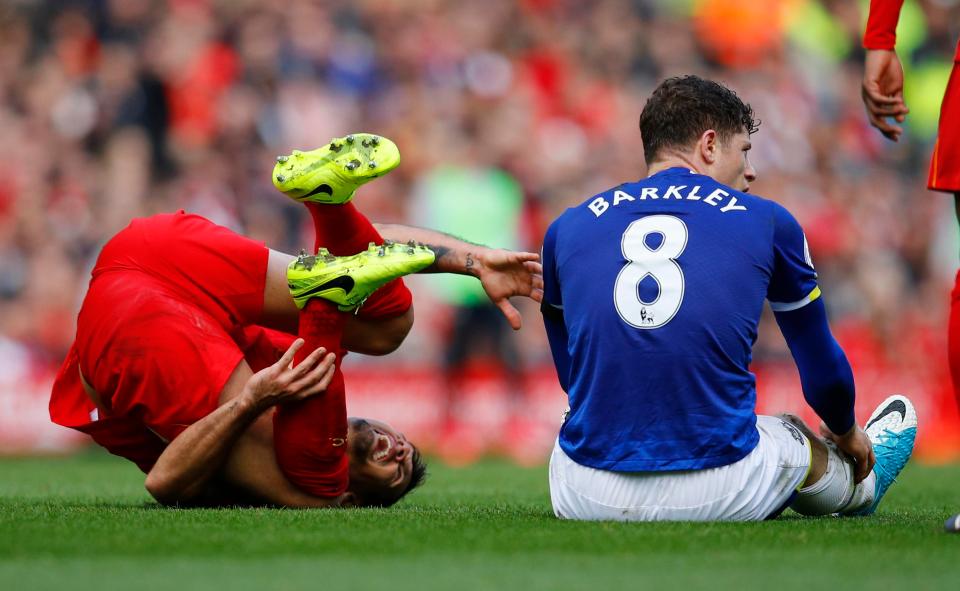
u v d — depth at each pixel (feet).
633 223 43.11
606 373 42.24
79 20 162.91
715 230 42.45
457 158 159.84
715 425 41.65
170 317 49.90
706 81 46.47
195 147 153.99
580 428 43.29
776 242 43.01
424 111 165.99
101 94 155.43
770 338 142.41
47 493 65.67
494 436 130.41
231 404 47.93
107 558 34.65
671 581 31.24
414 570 32.81
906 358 149.89
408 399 128.36
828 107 194.29
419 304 140.26
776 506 43.52
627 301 42.09
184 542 37.22
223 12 164.96
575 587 30.35
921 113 192.44
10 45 161.17
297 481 50.19
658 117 46.16
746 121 46.70
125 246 52.01
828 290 171.22
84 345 51.24
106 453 120.98
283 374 47.39
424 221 148.77
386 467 53.57
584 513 43.42
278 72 163.02
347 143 46.80
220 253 51.98
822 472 45.06
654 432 41.91
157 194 150.20
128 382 49.90
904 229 182.60
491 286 51.52
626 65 185.47
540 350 142.20
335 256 48.85
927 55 194.08
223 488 51.16
